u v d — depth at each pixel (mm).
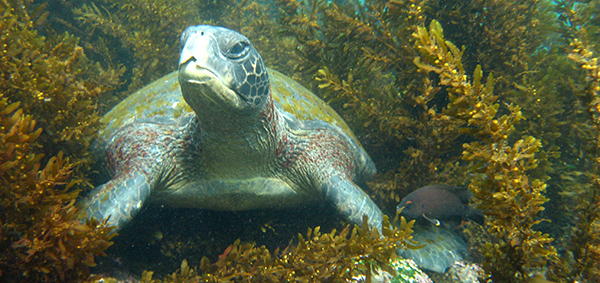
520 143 766
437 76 1161
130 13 1650
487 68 1272
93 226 811
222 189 1033
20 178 782
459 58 759
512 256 814
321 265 829
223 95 847
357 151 1231
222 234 1059
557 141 1221
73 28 1654
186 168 1032
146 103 1161
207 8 2104
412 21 1116
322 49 1359
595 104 830
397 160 1261
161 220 1060
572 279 833
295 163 1077
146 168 1000
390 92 1229
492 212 794
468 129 772
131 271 943
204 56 825
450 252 1080
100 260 933
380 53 1182
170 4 1733
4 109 778
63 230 777
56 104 942
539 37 1395
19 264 775
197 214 1085
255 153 988
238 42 864
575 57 837
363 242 841
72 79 989
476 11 1265
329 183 1056
